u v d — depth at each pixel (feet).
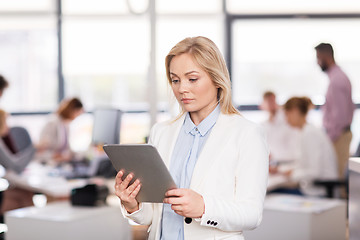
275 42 27.50
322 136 17.70
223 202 5.86
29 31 28.17
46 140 20.18
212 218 5.77
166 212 6.47
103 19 27.58
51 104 28.68
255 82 27.73
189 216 5.78
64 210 12.26
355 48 27.04
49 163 18.75
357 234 8.29
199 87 6.13
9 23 27.53
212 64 6.12
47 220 11.53
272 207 12.35
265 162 6.14
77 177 16.25
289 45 27.45
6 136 17.04
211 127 6.43
